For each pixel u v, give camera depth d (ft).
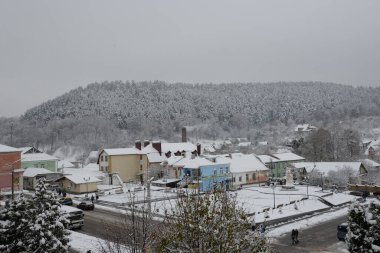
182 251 45.09
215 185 69.51
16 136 608.60
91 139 577.02
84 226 134.62
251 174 251.80
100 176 259.80
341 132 414.82
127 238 71.67
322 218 152.97
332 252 106.22
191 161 234.99
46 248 72.33
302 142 402.52
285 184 235.40
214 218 45.98
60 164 327.88
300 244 114.83
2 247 72.54
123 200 186.60
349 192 210.59
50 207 75.66
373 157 372.38
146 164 278.46
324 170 255.70
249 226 49.24
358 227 71.51
